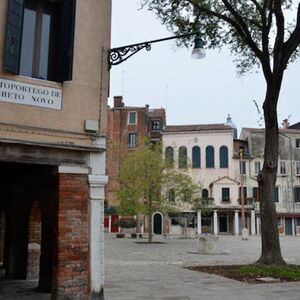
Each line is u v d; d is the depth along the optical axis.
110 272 14.92
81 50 9.75
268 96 16.33
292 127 63.03
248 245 30.92
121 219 51.50
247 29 16.27
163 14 16.70
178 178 34.03
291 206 54.22
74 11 9.36
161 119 57.62
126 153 43.19
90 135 9.57
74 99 9.52
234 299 10.27
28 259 12.55
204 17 16.80
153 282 12.63
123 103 57.97
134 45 9.91
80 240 9.19
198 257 21.02
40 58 9.41
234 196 52.84
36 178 10.69
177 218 52.22
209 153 54.28
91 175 9.44
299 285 12.35
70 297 8.93
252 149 55.09
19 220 13.06
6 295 10.23
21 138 8.84
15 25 8.80
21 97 8.93
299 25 15.62
